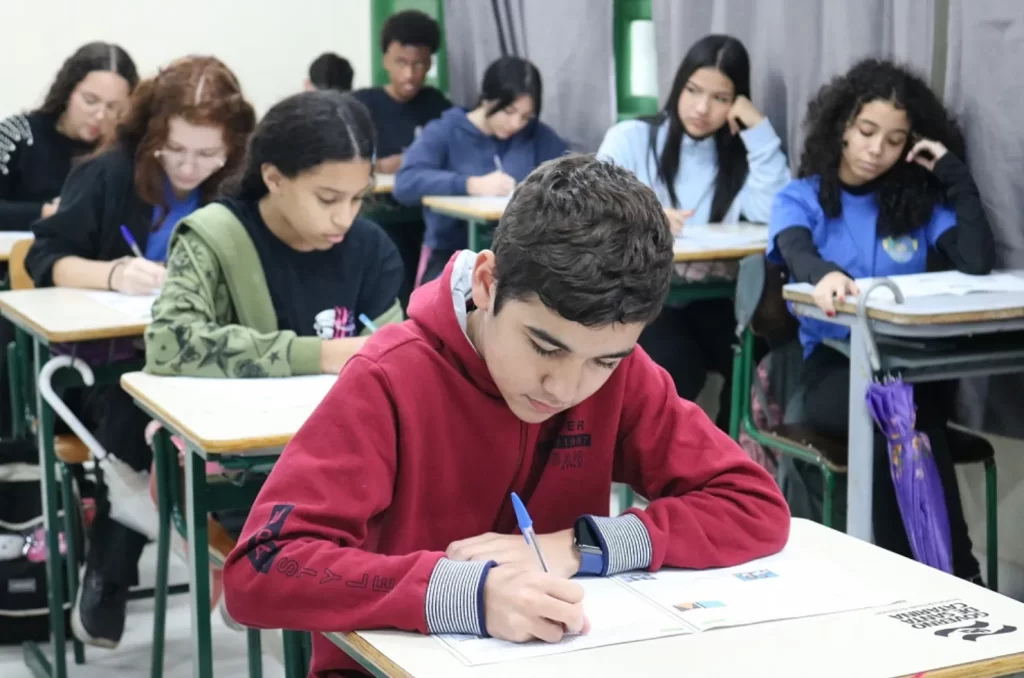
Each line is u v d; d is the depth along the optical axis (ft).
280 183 6.60
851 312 7.33
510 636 3.08
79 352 7.78
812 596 3.46
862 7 9.98
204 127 8.64
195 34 17.84
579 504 4.10
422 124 16.88
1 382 10.77
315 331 6.91
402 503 3.78
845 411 8.19
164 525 6.49
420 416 3.77
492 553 3.57
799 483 8.85
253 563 3.39
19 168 12.67
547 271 3.14
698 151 11.53
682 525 3.77
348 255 7.06
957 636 3.14
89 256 8.98
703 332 11.10
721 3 11.62
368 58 19.07
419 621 3.15
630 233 3.16
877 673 2.89
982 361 7.32
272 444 5.16
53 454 7.52
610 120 13.71
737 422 8.85
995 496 8.29
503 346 3.37
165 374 6.43
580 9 13.83
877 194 9.03
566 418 3.99
